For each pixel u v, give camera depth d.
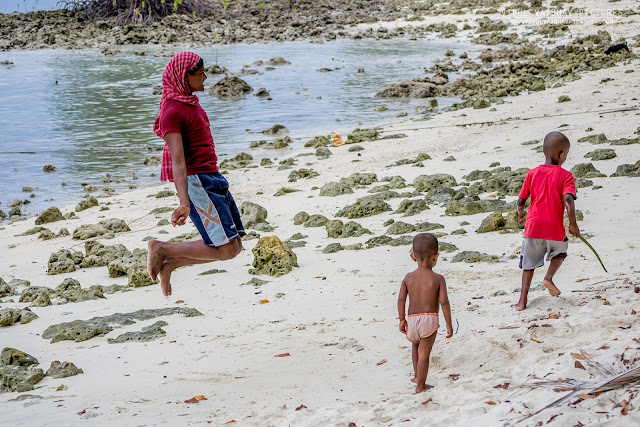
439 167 33.19
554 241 13.43
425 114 51.38
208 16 117.06
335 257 21.23
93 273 23.47
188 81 10.08
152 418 10.82
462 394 9.43
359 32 105.88
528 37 88.62
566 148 13.59
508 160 32.44
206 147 10.23
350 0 131.75
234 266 21.91
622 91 47.66
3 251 27.12
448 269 18.06
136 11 109.56
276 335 14.96
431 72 72.44
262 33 106.75
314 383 11.73
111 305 19.14
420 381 10.55
